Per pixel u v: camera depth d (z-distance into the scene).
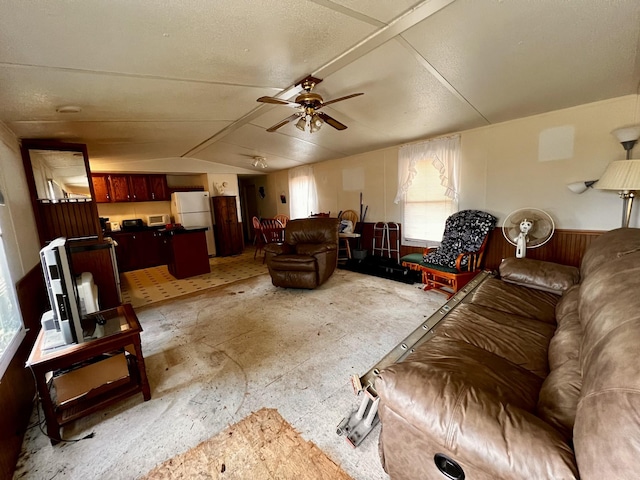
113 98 2.38
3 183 2.17
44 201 3.18
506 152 3.44
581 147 2.90
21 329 1.90
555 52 2.00
